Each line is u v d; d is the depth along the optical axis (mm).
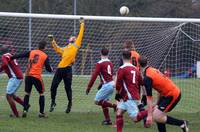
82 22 34219
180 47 43906
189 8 95188
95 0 85938
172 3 94125
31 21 52156
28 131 25344
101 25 50125
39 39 52688
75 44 33312
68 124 28641
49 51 49750
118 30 49125
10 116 31141
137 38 45406
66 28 53406
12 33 50250
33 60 30422
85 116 32719
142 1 91500
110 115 33656
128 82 24359
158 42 43062
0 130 25406
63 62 32969
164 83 23641
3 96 42812
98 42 49688
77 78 46031
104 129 27125
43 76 47000
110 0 87500
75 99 41625
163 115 24031
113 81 29281
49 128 26656
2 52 30641
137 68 26844
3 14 34688
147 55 43562
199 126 29500
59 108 36969
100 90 29000
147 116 24000
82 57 46688
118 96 25062
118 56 47594
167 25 42500
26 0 84375
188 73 45125
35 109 35906
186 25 43562
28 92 30703
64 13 83688
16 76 30438
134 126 28953
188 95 44156
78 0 83438
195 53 44688
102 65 29047
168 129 27922
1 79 48438
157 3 93125
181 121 24406
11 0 84562
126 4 89312
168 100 23750
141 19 35938
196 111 37219
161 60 42875
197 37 44000
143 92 28375
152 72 23531
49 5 84062
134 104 24438
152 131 26922
